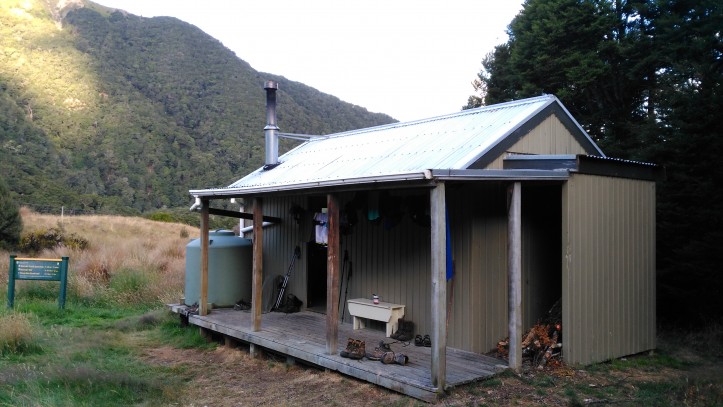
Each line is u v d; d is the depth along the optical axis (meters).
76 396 6.05
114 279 13.41
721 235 8.27
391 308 7.58
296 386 6.52
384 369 6.03
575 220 6.63
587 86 14.29
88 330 9.89
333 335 6.66
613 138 12.92
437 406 5.21
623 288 7.21
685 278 9.01
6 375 6.51
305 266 9.81
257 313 8.12
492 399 5.39
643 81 13.77
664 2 12.89
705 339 8.18
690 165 8.88
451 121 8.48
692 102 8.73
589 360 6.72
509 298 6.17
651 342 7.58
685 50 11.32
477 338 6.85
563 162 6.64
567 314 6.52
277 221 10.53
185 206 47.59
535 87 15.15
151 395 6.29
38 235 19.11
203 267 9.50
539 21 15.41
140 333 9.90
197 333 9.40
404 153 7.64
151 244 20.52
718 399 5.54
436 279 5.40
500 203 7.20
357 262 8.64
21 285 12.66
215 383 6.93
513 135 7.05
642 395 5.69
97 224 28.25
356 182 5.98
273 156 11.00
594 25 13.98
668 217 9.07
